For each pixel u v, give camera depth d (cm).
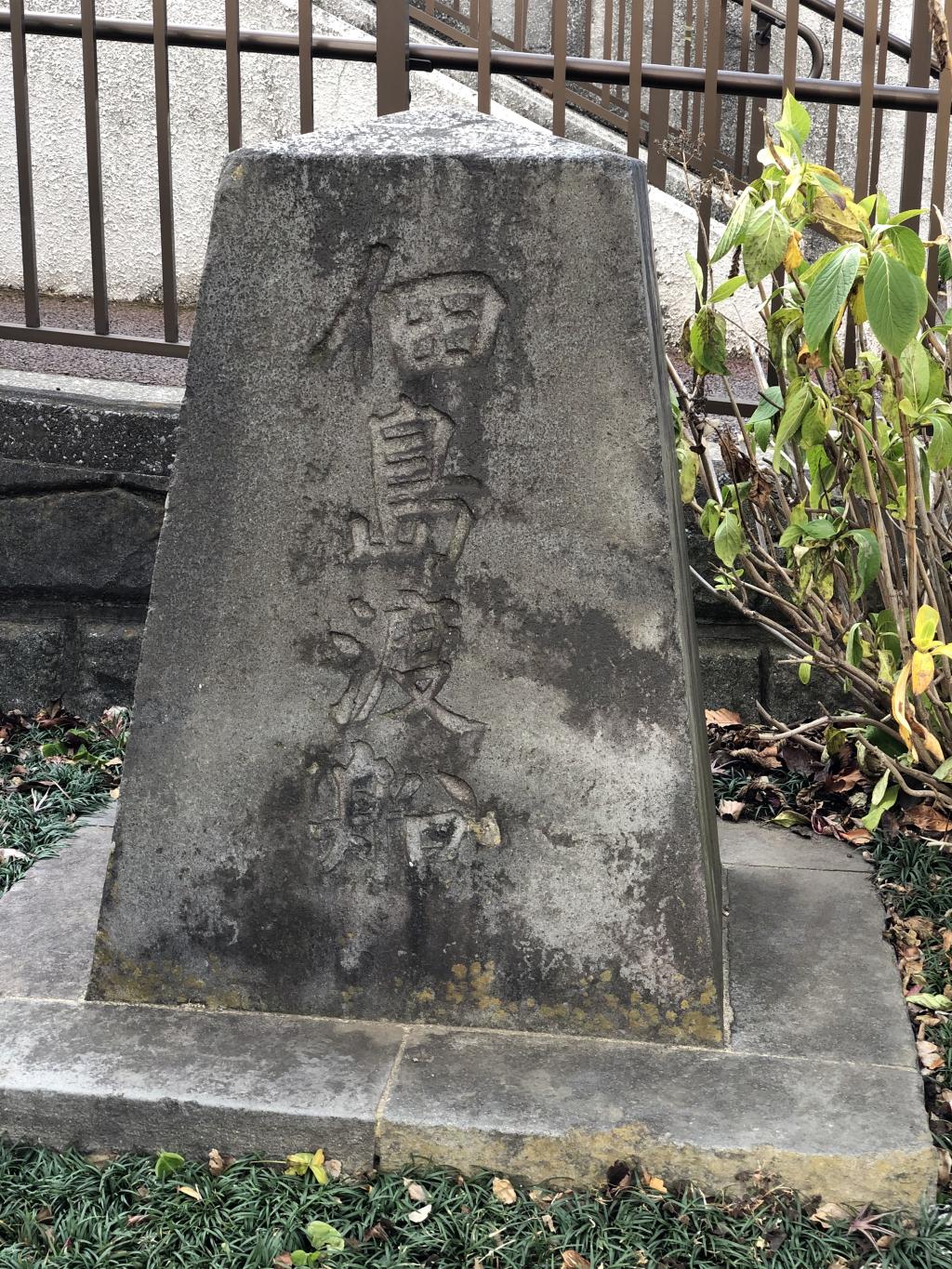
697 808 227
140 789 238
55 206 538
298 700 233
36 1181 216
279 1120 215
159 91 346
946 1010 253
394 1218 207
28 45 520
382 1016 238
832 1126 210
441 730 230
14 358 404
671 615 221
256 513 228
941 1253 198
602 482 219
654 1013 230
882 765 315
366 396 221
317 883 237
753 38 634
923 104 333
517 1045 231
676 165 598
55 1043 232
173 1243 204
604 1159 210
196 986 242
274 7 513
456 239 213
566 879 230
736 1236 201
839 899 282
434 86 532
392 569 226
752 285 282
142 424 355
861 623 308
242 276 220
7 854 301
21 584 369
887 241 237
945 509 327
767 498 305
